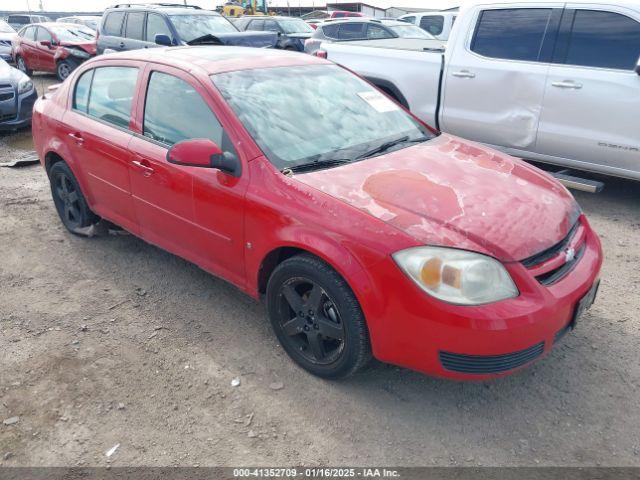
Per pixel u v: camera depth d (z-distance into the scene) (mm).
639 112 4688
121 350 3238
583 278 2689
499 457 2471
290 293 2938
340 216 2629
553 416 2701
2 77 8484
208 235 3320
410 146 3455
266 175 2943
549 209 2844
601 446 2520
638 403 2773
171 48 4082
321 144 3227
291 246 2787
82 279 4078
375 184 2828
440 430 2625
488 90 5605
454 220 2568
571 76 5012
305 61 3922
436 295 2389
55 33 14133
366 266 2508
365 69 6633
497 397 2832
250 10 31844
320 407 2777
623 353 3143
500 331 2350
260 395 2863
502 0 5535
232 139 3098
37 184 6277
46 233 4898
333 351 2885
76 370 3068
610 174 5125
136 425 2686
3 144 8250
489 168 3201
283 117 3289
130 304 3730
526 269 2490
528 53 5340
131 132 3766
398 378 2977
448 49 5914
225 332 3402
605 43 4895
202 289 3912
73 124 4285
